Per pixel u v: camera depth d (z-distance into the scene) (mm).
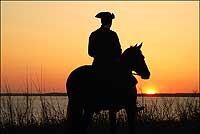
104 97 12344
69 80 12641
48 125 15680
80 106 12438
